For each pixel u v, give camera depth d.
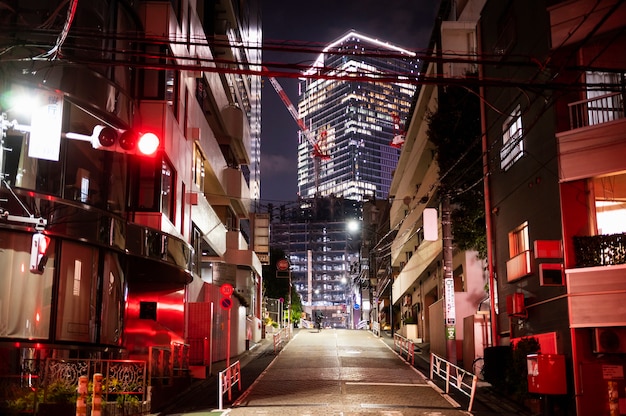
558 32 18.89
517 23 22.09
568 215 18.12
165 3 25.59
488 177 25.41
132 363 17.25
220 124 41.19
